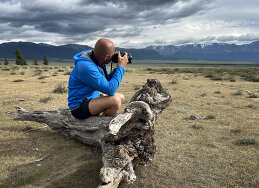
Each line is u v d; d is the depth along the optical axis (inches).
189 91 544.7
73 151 183.8
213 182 140.8
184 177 146.6
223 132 238.1
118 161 119.6
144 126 140.4
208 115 296.7
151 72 1398.9
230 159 172.4
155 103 156.3
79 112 146.6
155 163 165.9
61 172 150.6
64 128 205.9
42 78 773.9
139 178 145.9
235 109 350.9
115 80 132.0
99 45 130.1
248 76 1023.0
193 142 208.4
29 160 167.2
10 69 1226.6
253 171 152.7
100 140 157.2
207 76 1083.9
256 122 277.0
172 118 293.4
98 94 160.1
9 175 145.3
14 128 239.1
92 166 158.6
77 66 134.8
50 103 366.6
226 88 615.2
